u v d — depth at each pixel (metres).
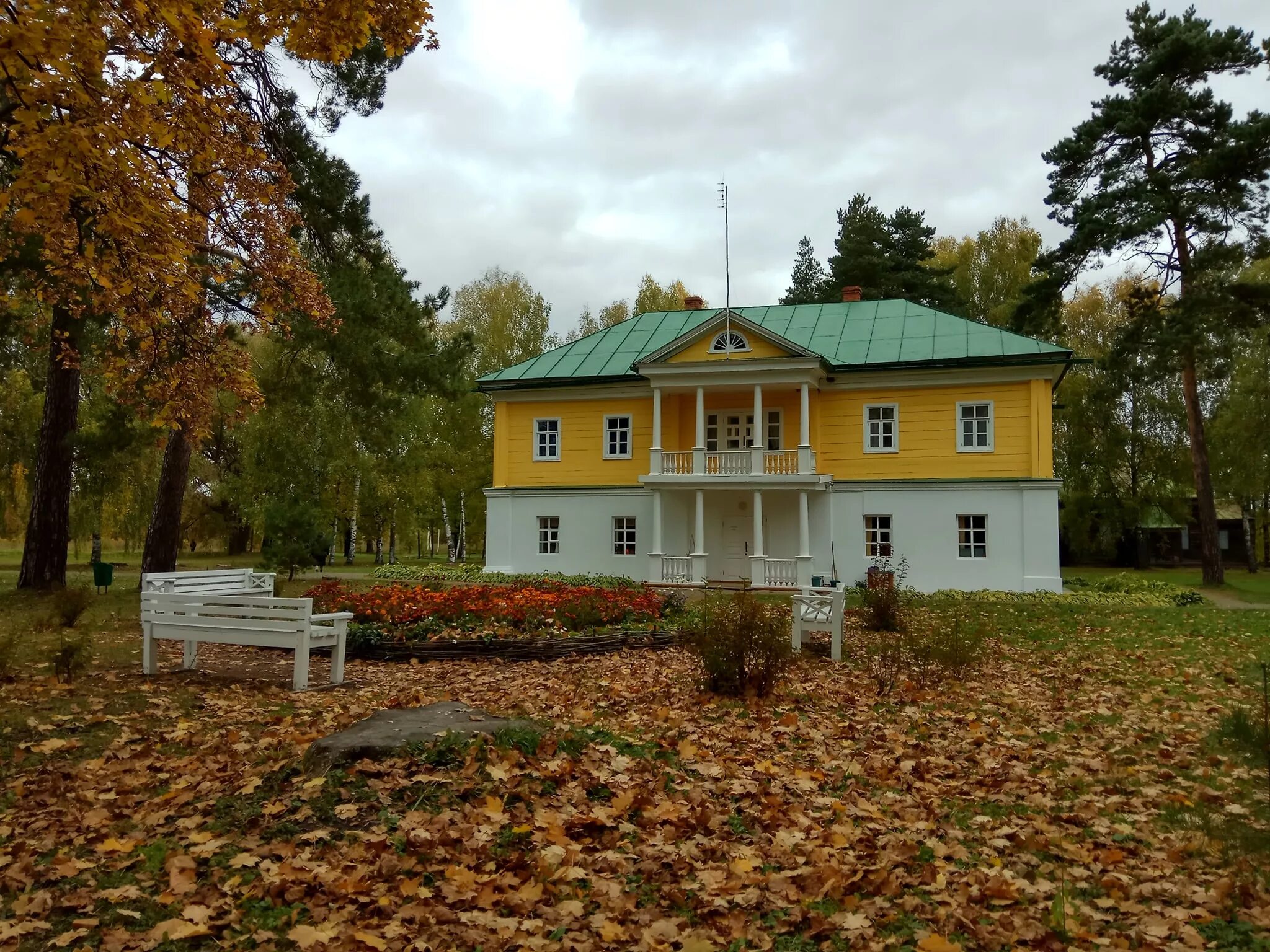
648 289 47.69
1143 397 38.62
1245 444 34.00
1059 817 5.64
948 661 9.97
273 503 26.75
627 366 28.55
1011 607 19.98
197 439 14.50
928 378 25.53
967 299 48.47
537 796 5.48
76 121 7.24
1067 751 7.21
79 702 7.82
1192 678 10.71
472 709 6.83
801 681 10.05
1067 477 39.47
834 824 5.43
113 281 9.92
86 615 15.72
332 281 18.53
